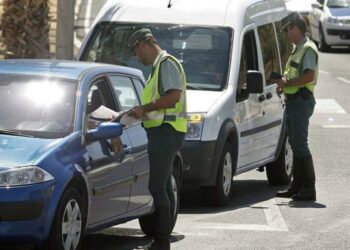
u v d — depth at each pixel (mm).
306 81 22609
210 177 21672
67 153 15203
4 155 14711
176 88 16078
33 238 14531
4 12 31156
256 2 25500
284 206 22391
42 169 14586
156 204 16406
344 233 19141
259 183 26984
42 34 31281
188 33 24016
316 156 30453
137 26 24547
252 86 22953
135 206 17641
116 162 16562
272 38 26281
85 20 51156
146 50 16312
